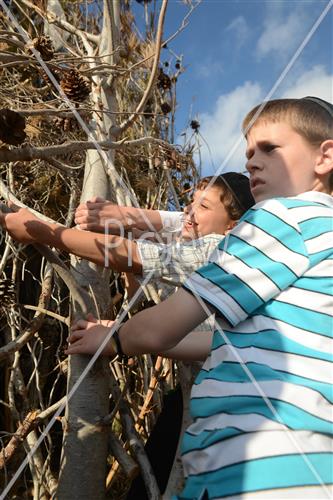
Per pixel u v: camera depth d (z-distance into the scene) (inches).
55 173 83.0
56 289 88.4
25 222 44.2
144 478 50.7
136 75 97.0
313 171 36.3
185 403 49.1
